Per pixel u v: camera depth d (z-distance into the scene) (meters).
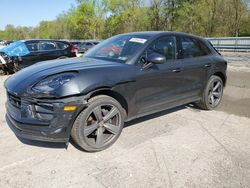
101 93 3.46
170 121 4.56
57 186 2.71
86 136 3.29
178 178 2.87
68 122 3.07
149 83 3.88
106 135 3.60
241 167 3.09
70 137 3.40
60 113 3.01
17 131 3.24
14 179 2.82
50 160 3.21
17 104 3.25
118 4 49.22
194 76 4.71
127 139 3.81
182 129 4.21
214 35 36.00
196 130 4.18
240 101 6.05
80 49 26.84
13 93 3.21
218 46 20.47
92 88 3.17
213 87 5.27
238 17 33.84
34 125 3.07
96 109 3.32
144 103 3.90
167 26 42.66
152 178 2.86
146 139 3.82
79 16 53.28
